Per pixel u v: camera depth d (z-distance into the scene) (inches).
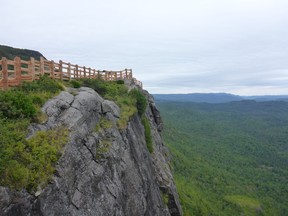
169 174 1355.8
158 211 900.6
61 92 661.3
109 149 651.5
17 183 376.5
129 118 928.3
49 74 810.8
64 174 459.2
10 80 605.3
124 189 655.8
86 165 546.0
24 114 493.0
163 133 4766.2
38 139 462.9
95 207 507.5
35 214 384.2
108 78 1504.7
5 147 400.5
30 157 418.6
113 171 626.2
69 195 458.6
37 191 397.1
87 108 679.1
